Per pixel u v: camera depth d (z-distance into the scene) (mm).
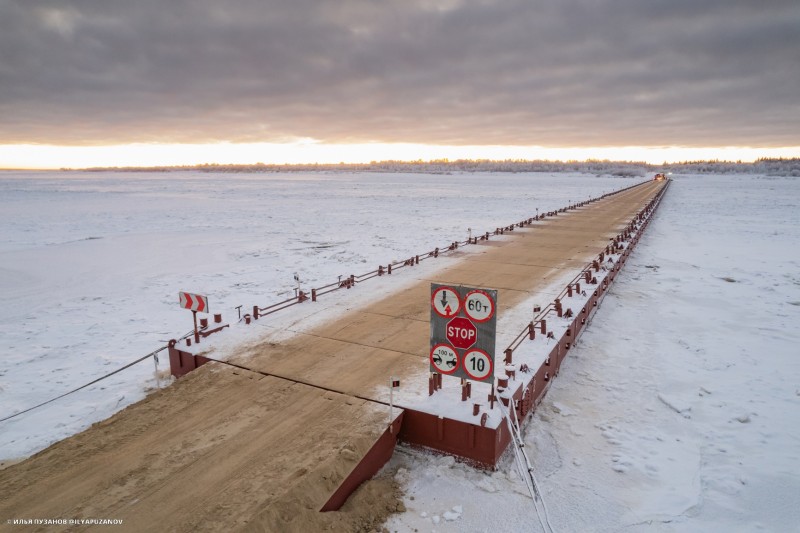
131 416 6922
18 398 8781
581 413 8414
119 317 13734
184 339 9594
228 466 5727
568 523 5703
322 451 5992
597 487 6391
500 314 11281
